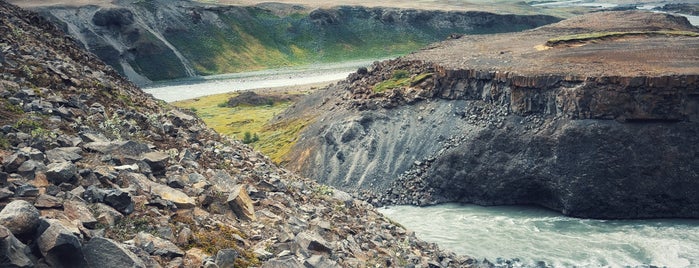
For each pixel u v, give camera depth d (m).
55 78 29.16
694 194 65.12
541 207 72.00
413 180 77.06
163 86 195.88
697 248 54.81
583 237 59.41
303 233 21.58
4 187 16.14
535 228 63.19
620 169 67.12
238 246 19.34
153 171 21.98
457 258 32.94
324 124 91.12
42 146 19.67
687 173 65.69
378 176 78.75
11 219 13.78
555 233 61.12
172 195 20.25
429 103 87.38
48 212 15.66
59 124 23.09
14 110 22.69
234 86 191.12
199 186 22.36
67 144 21.00
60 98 25.95
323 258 19.84
